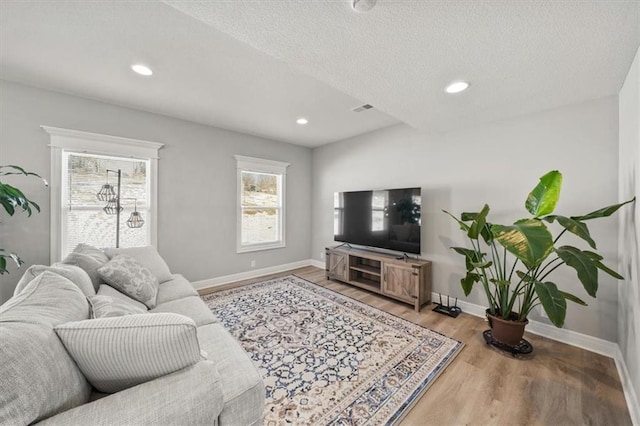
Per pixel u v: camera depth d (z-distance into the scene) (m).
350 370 1.88
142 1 1.48
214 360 1.26
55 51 1.97
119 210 2.99
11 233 2.50
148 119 3.21
